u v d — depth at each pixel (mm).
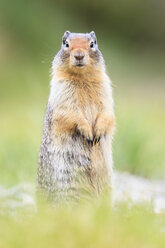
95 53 9820
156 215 8617
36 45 34094
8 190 11953
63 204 9500
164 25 43125
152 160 15180
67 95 9648
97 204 9211
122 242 6887
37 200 9922
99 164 9711
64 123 9516
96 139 9539
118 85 32500
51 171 9602
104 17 41438
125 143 15125
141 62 38062
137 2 42406
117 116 17156
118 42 40469
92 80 9781
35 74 30156
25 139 17328
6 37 33875
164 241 7047
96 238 6930
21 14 35281
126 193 10703
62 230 7168
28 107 25188
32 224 7531
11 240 6953
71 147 9555
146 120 17484
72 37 9898
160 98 28766
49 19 36719
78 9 40062
